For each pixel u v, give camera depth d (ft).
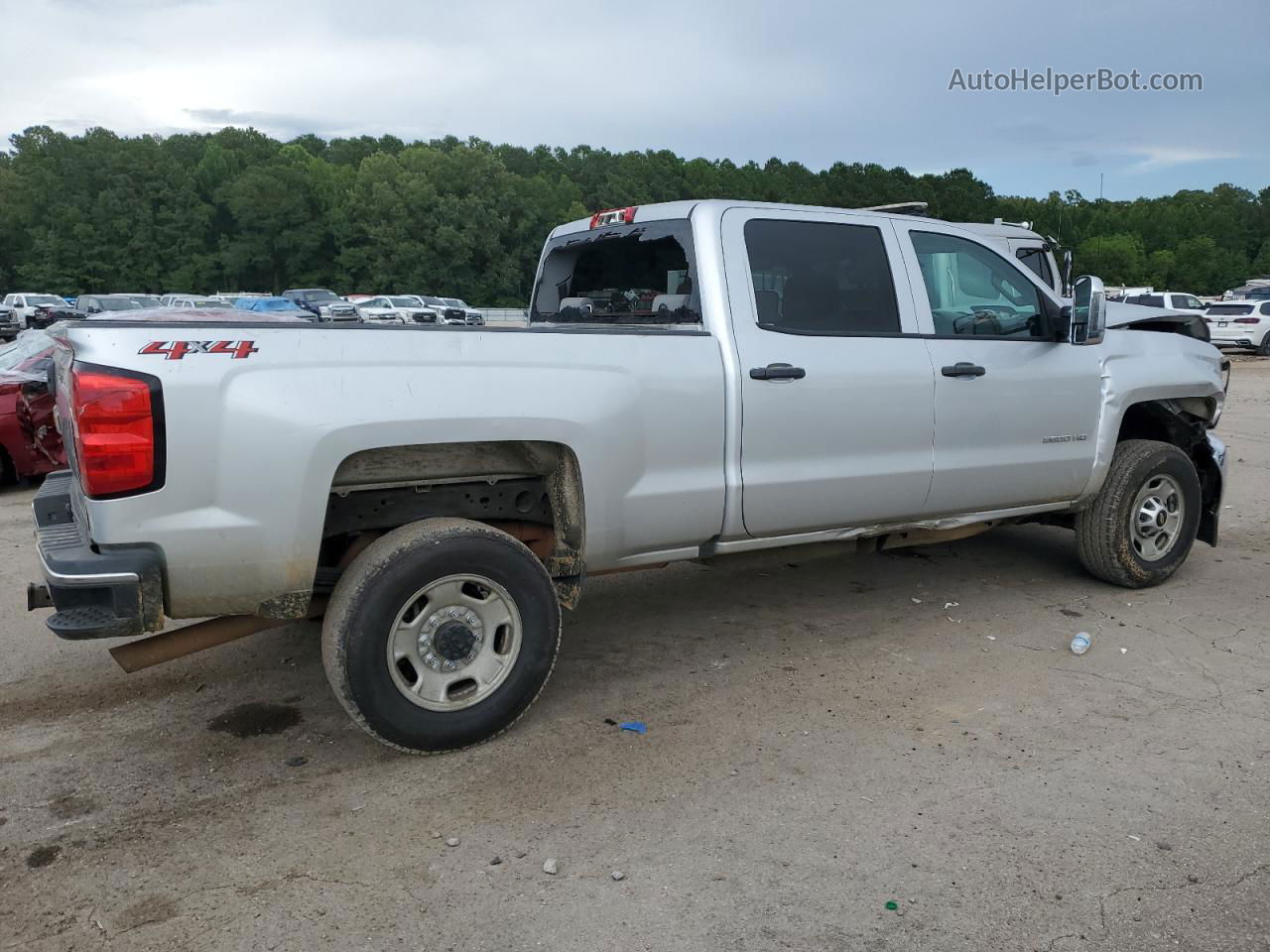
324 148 433.48
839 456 14.20
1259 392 58.34
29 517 25.55
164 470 9.89
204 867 9.39
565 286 17.21
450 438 11.12
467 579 11.41
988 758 11.46
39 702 13.43
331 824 10.15
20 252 299.38
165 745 12.08
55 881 9.16
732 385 13.16
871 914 8.57
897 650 15.19
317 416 10.43
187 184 295.07
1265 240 422.82
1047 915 8.52
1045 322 16.49
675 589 18.67
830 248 14.47
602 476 12.20
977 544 21.95
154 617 10.14
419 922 8.51
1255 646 15.23
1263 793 10.59
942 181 282.97
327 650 10.91
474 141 385.91
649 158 372.79
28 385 28.94
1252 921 8.43
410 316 141.90
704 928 8.40
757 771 11.22
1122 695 13.29
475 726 11.60
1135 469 17.37
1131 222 396.16
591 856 9.52
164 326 10.11
